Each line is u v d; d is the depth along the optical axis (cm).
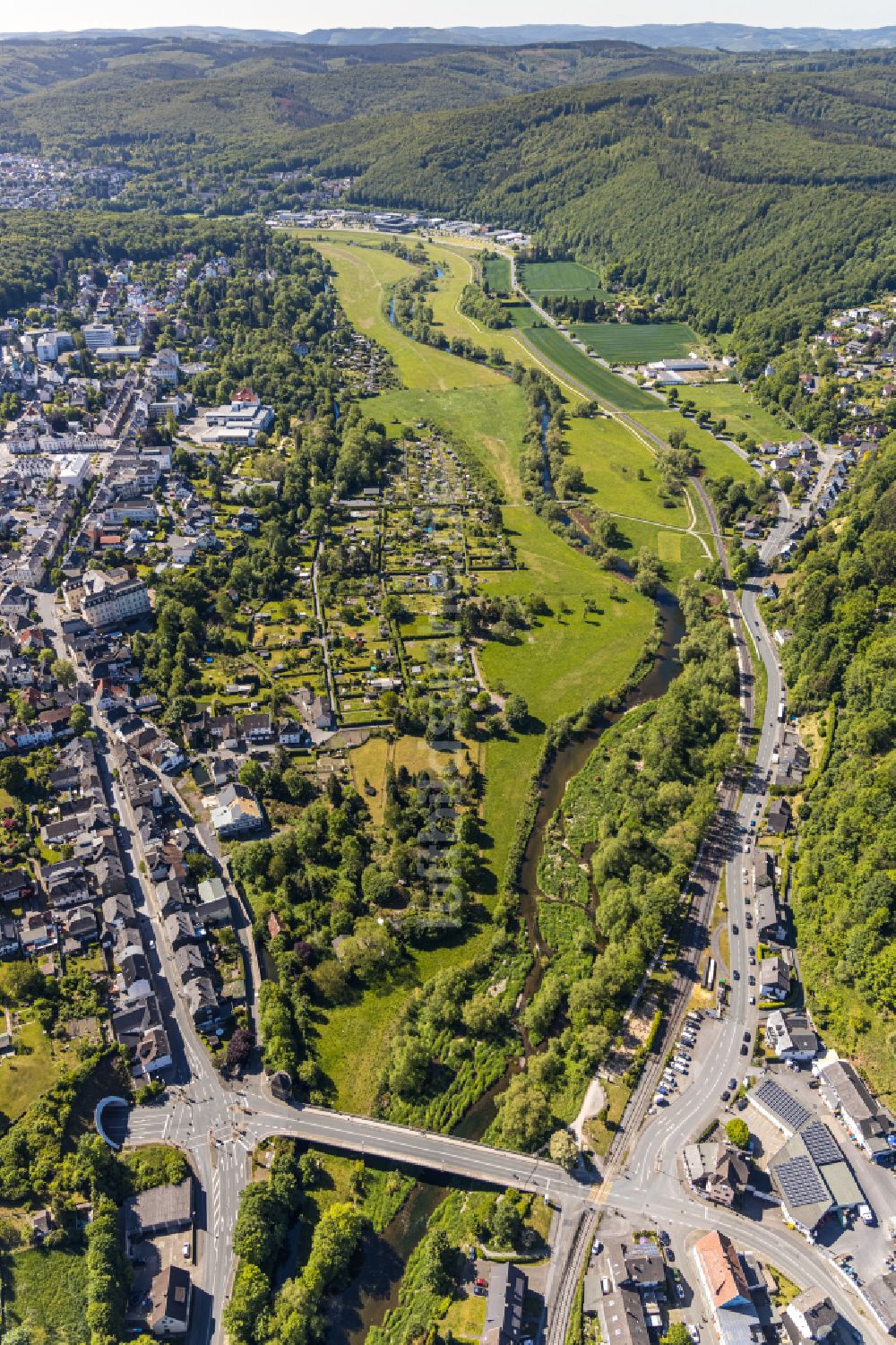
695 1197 19325
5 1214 19138
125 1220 19112
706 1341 17100
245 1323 17425
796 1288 17788
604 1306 17388
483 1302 17712
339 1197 19862
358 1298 18325
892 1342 17112
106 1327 17012
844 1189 19150
